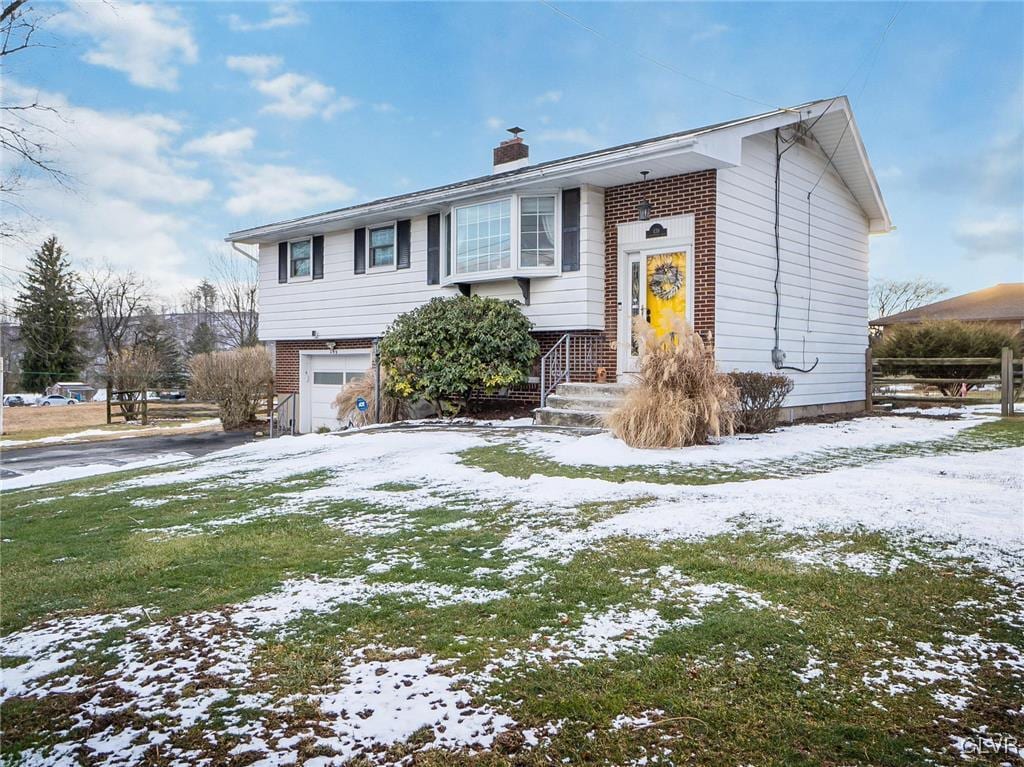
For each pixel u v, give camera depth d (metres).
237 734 2.26
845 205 14.87
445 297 14.15
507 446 8.99
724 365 10.98
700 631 2.99
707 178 10.91
